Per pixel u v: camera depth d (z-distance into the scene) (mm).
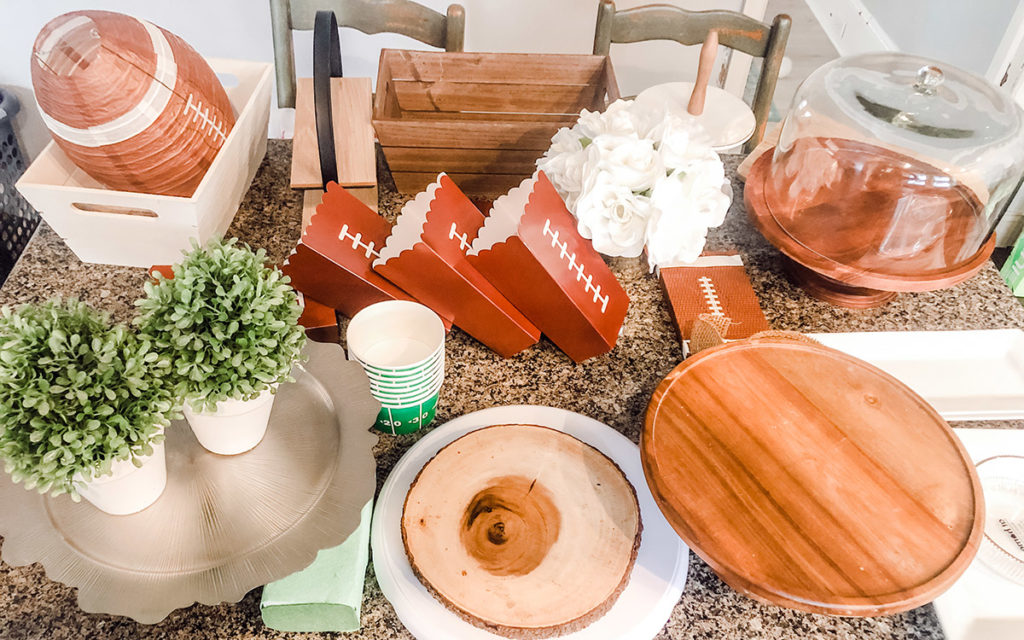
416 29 1591
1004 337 1110
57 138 1008
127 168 1024
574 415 932
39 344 623
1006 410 1012
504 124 1121
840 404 885
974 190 1133
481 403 979
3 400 604
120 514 750
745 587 721
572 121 1322
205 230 1079
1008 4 2605
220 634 758
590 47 2516
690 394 889
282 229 1217
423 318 900
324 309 1000
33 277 1112
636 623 748
